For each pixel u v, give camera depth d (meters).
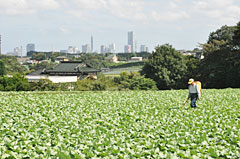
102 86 43.38
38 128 11.89
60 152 8.60
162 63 63.94
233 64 52.81
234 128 12.02
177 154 8.91
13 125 12.20
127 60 188.50
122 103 20.02
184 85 63.22
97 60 128.88
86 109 17.14
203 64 57.97
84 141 9.84
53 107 17.67
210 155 8.91
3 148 8.87
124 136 10.77
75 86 43.72
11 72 100.50
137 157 8.72
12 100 20.97
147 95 26.38
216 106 18.45
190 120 13.59
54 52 171.62
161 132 11.19
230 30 67.19
